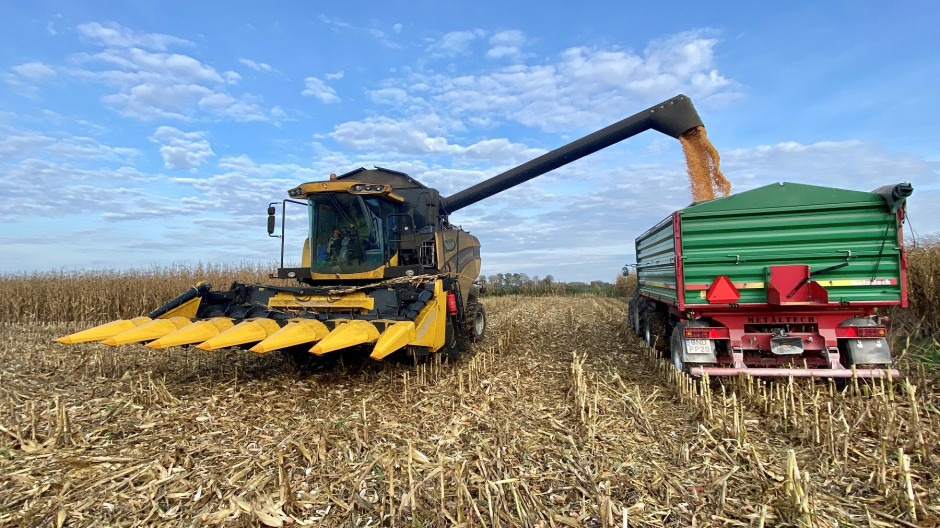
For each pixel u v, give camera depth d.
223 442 4.54
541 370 7.60
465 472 3.77
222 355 8.52
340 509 3.32
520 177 10.88
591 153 10.63
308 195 7.98
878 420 4.47
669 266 7.26
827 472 3.75
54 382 6.83
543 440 4.52
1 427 4.62
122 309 15.61
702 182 9.64
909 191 5.38
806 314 6.19
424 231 9.06
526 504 3.30
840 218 5.95
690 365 6.29
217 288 17.22
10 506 3.36
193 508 3.34
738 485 3.59
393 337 5.88
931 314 8.37
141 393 5.95
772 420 4.93
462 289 9.98
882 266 5.81
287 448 4.32
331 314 7.10
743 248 6.23
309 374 7.21
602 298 28.88
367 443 4.46
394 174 10.16
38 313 15.62
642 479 3.70
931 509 3.18
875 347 5.88
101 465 3.99
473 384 6.59
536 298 29.41
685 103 9.83
